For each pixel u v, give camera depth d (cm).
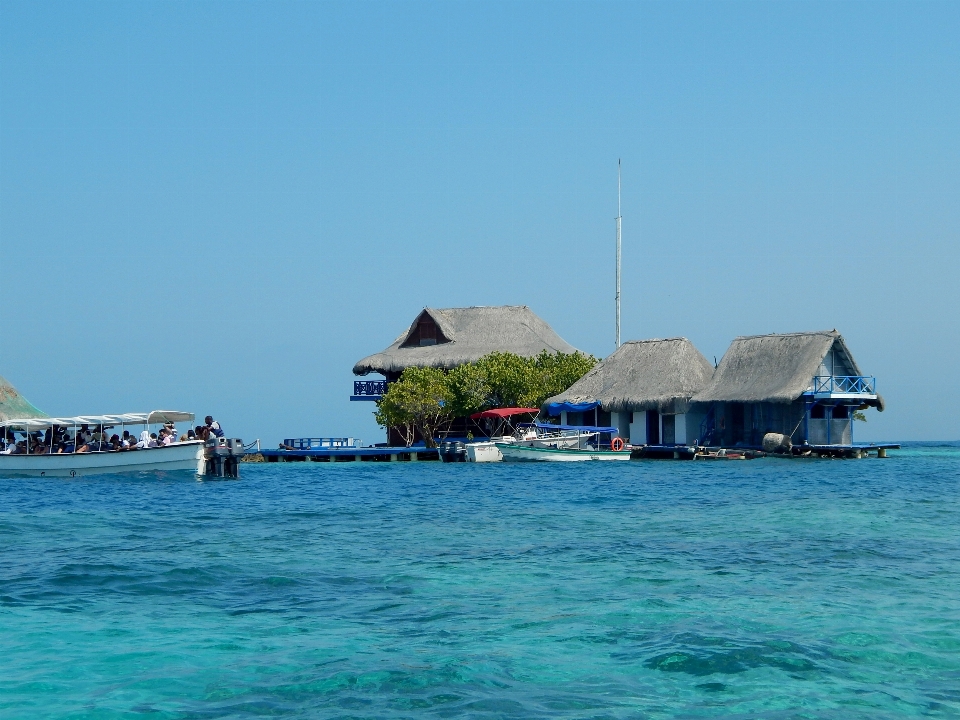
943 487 3812
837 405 5975
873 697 1094
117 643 1322
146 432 4403
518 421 6625
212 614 1495
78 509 3048
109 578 1770
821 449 5884
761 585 1689
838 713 1046
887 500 3234
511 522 2653
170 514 2902
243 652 1274
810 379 5775
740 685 1133
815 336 6003
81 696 1111
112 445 4447
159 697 1105
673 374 6325
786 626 1390
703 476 4516
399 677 1160
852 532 2377
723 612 1482
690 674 1172
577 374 7044
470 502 3300
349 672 1179
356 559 1981
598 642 1308
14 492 3634
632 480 4300
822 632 1355
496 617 1459
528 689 1119
